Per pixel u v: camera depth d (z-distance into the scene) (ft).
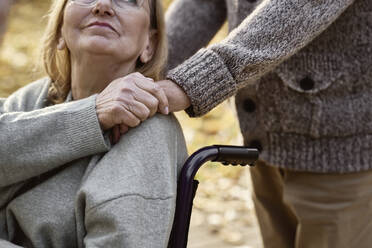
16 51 21.77
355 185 6.30
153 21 5.75
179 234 5.07
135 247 4.66
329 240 6.49
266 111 6.45
